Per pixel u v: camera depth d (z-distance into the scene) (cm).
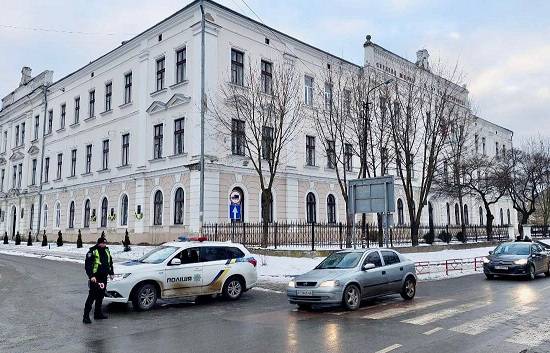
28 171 4653
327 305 1161
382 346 727
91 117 3700
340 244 2269
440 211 4406
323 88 3322
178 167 2762
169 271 1170
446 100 2938
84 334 858
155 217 2953
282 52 3125
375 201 1747
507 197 5816
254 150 2838
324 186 3331
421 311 1048
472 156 4403
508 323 900
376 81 2925
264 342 770
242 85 2852
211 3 2747
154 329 898
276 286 1572
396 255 1268
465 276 1912
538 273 1802
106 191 3447
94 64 3709
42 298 1298
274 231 2397
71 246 3447
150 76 3128
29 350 743
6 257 2861
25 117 4828
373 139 3108
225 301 1263
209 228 2478
